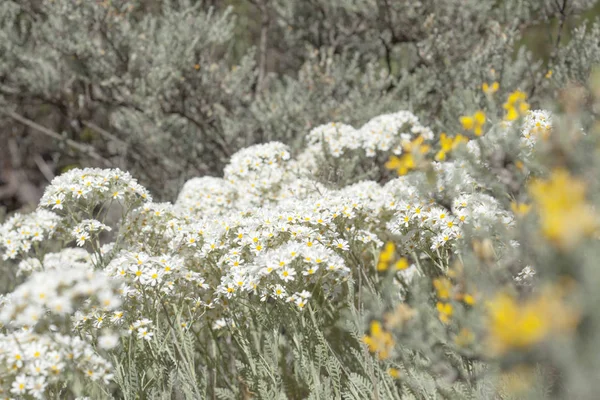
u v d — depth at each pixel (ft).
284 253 9.71
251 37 27.27
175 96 22.02
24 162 28.04
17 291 8.14
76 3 21.45
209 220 11.89
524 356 5.16
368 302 10.18
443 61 21.86
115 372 9.43
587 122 7.95
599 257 5.48
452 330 8.24
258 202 14.48
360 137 16.56
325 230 10.77
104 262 12.01
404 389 9.91
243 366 10.63
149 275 9.93
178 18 22.02
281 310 10.05
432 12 22.38
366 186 13.65
